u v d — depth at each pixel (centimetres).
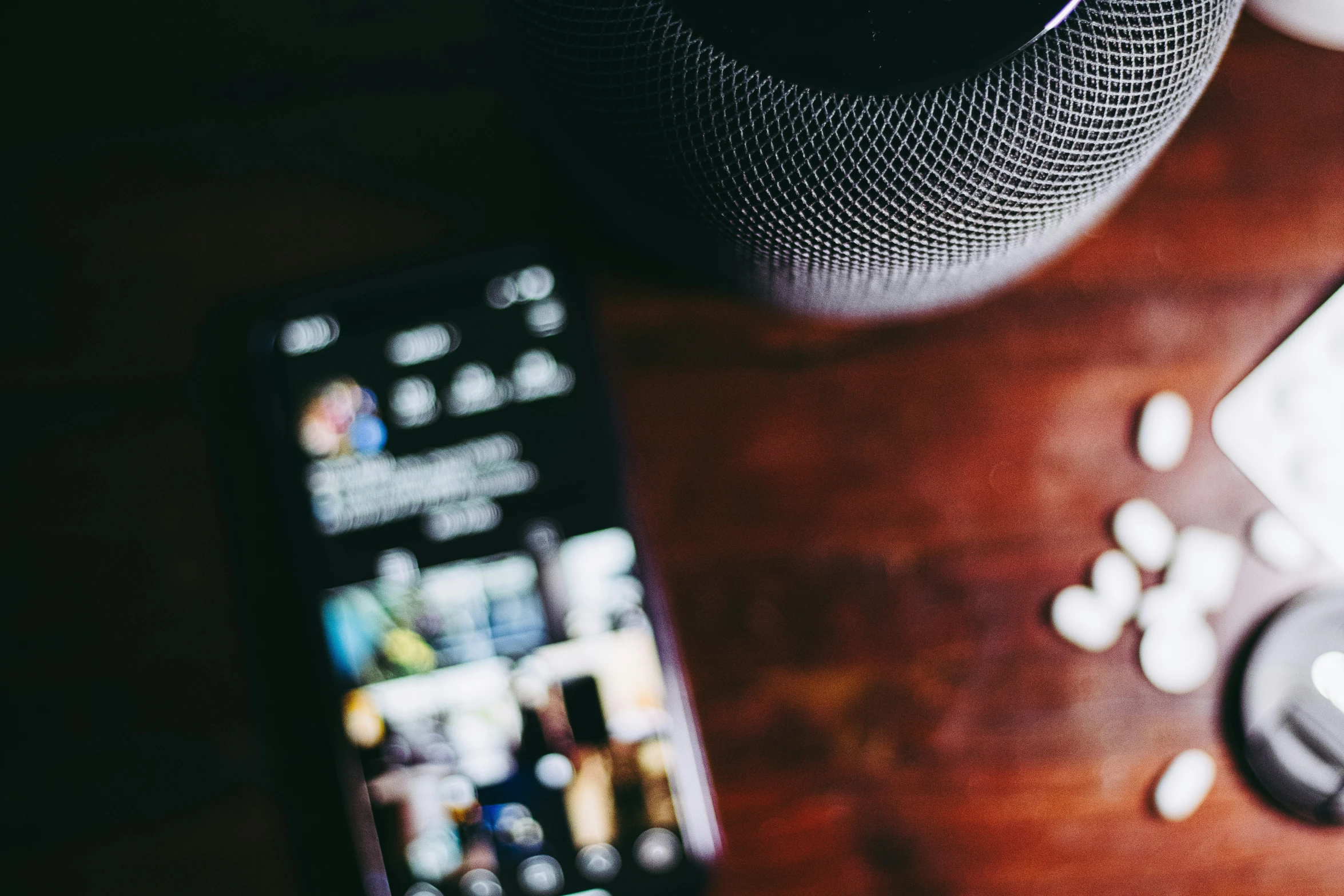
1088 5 32
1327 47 39
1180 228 39
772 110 32
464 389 41
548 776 40
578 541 40
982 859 39
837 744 39
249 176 40
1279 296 39
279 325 40
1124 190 36
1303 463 39
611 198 36
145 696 40
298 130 40
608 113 33
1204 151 39
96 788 40
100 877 40
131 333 41
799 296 37
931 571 39
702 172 33
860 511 40
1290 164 39
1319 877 39
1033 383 39
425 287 40
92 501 41
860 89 32
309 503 40
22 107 41
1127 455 39
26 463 41
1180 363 39
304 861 40
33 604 40
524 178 40
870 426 40
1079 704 39
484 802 40
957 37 32
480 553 40
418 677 40
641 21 32
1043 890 39
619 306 40
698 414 40
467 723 40
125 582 40
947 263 34
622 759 40
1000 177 32
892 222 33
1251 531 39
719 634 40
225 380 41
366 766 40
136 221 41
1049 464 39
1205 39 32
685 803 39
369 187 40
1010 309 39
